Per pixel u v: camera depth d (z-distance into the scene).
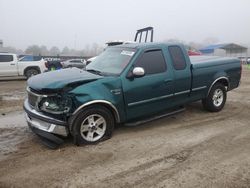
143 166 4.34
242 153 4.82
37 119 5.03
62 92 4.85
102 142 5.29
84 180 3.94
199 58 7.59
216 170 4.20
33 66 17.11
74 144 5.15
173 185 3.79
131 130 5.98
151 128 6.13
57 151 4.91
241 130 6.02
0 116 7.36
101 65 6.01
